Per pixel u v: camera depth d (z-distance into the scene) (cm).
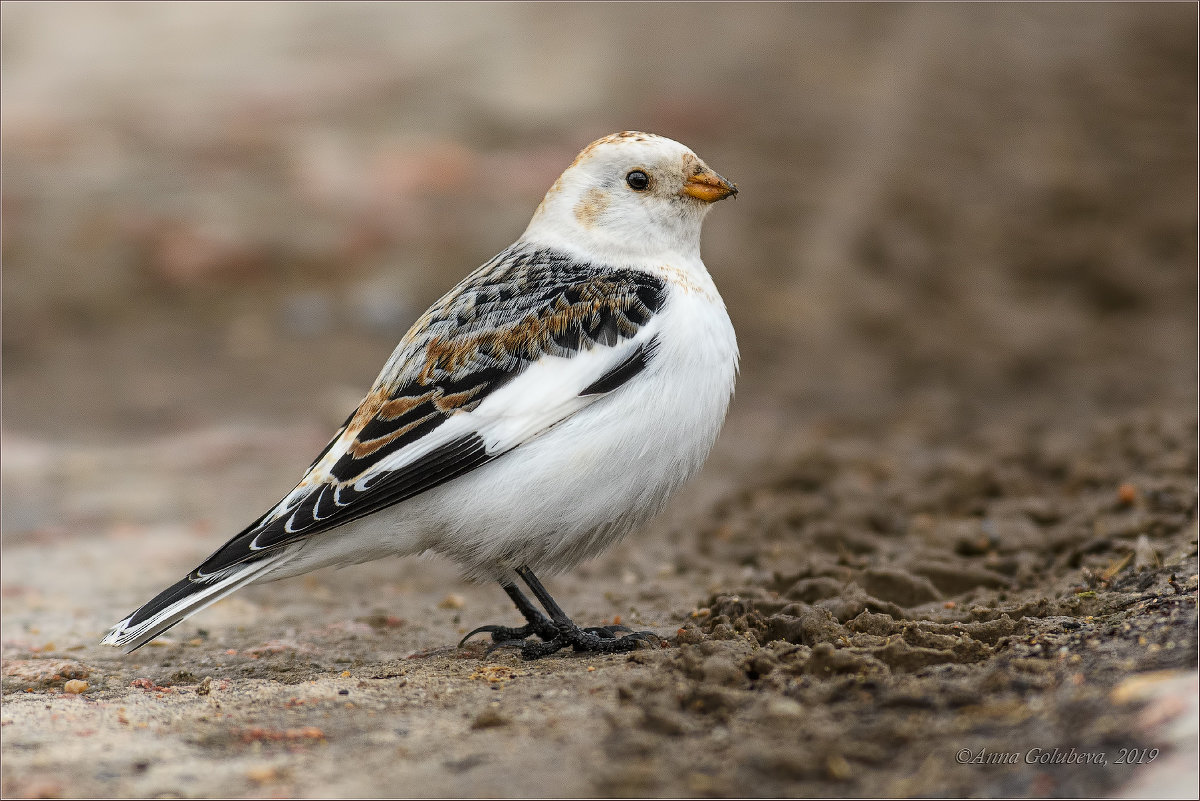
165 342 1991
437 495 693
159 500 1312
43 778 550
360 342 1988
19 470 1434
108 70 3422
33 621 930
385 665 751
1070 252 2198
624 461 698
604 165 770
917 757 524
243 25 3806
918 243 2286
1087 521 965
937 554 930
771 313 2036
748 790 510
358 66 3369
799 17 3809
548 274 749
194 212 2472
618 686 627
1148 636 608
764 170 2662
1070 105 2984
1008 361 1769
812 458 1257
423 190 2566
